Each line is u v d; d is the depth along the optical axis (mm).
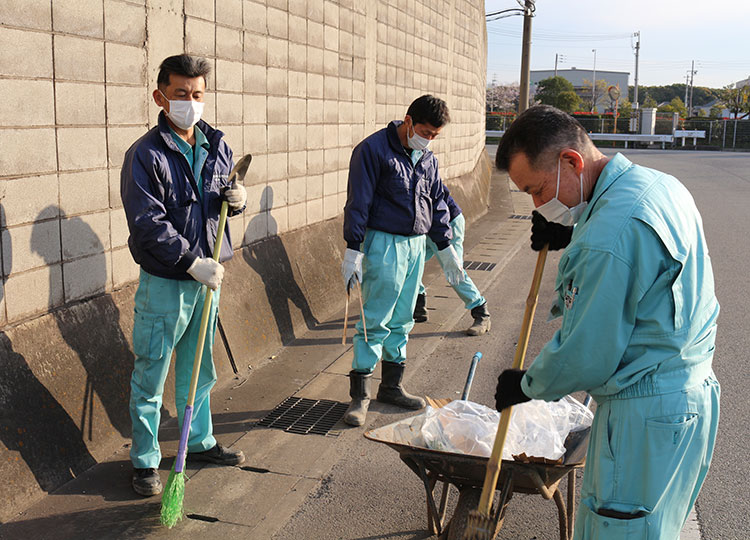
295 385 4961
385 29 8508
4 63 3340
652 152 37812
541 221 2371
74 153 3822
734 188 18609
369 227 4441
